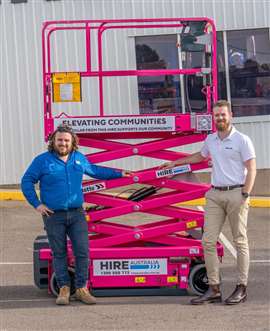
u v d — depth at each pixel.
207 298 8.73
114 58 16.31
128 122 8.99
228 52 16.48
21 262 11.16
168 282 9.03
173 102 16.41
